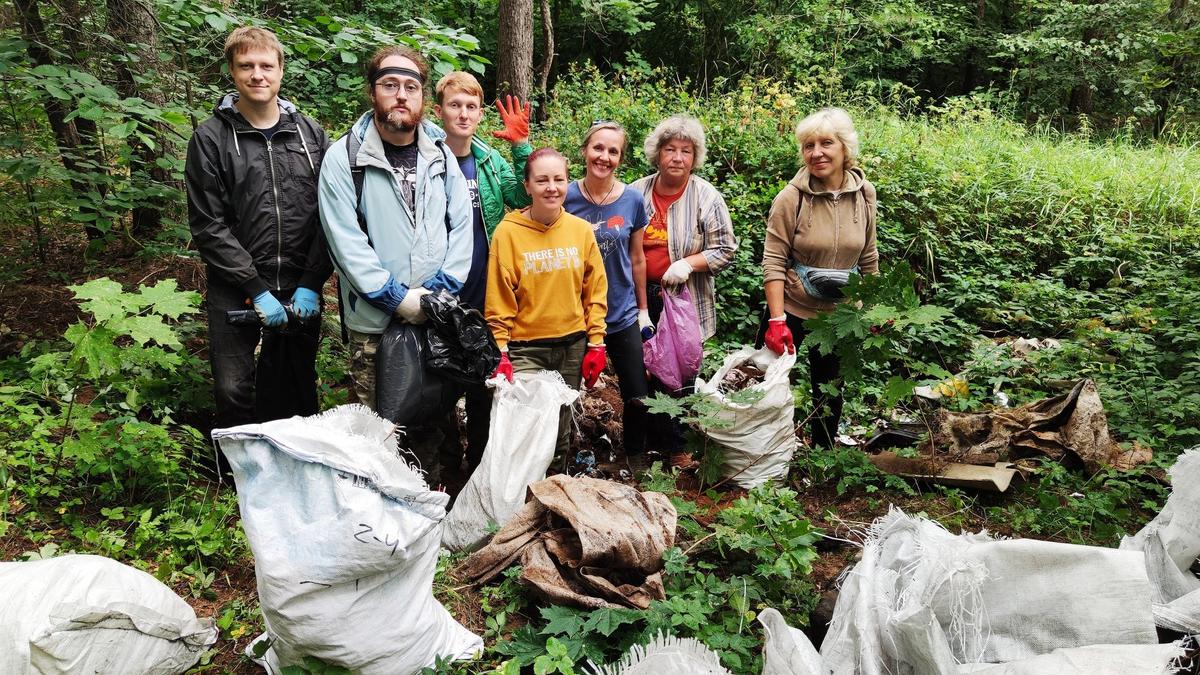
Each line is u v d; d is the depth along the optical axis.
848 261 3.97
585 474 4.00
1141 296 6.52
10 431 3.64
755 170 7.35
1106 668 1.88
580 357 3.76
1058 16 15.49
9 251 6.07
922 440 4.22
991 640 2.13
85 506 3.37
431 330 3.30
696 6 14.05
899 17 15.28
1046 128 12.84
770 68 14.02
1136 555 2.10
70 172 4.93
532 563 2.72
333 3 9.98
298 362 3.70
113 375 3.78
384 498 2.28
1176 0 13.88
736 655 2.42
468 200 3.53
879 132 8.95
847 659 2.11
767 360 4.07
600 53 14.33
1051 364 5.36
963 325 6.18
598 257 3.72
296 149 3.44
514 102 3.93
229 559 3.04
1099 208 8.01
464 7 12.75
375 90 3.21
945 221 7.39
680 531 3.20
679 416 4.09
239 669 2.50
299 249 3.48
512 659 2.36
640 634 2.47
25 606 2.09
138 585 2.37
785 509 3.36
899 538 2.38
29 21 5.01
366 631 2.25
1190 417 4.50
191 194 3.31
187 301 3.32
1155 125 14.54
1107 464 3.86
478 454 3.86
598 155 3.72
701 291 4.16
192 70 6.08
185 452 3.81
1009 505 3.70
